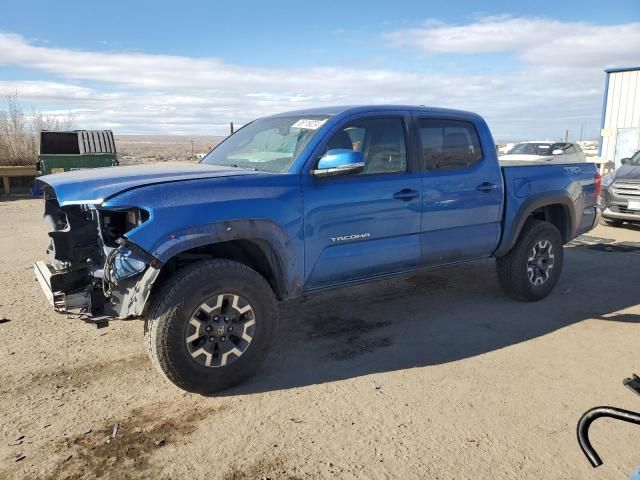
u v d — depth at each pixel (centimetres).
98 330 500
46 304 573
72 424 340
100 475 290
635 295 627
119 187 359
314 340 484
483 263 785
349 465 301
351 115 453
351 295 621
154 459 304
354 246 449
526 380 405
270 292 396
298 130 457
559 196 601
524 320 539
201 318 367
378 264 465
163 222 351
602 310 572
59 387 389
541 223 594
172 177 387
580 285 669
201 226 364
